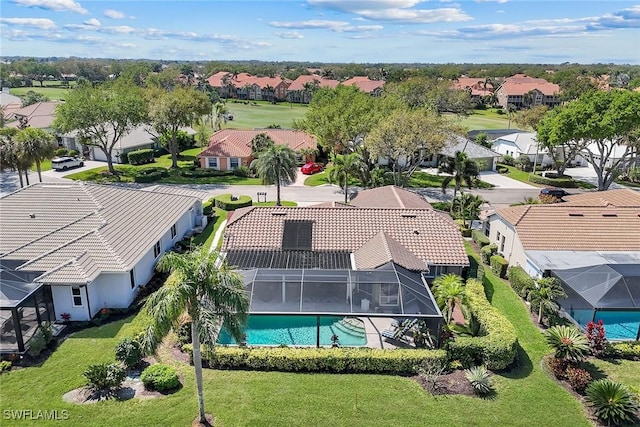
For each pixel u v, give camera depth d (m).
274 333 27.20
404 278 27.06
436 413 20.36
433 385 21.95
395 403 20.94
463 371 23.38
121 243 30.77
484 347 23.34
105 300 28.81
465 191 59.56
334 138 60.53
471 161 48.12
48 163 70.25
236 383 22.02
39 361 23.41
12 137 51.97
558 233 35.28
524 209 37.50
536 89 154.38
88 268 27.42
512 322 28.52
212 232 43.41
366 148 56.94
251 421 19.61
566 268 31.19
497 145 82.56
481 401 21.22
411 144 50.69
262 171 49.66
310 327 27.81
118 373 21.14
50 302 26.69
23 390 21.22
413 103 118.81
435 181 64.50
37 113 87.31
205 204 49.53
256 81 191.25
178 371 22.81
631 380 23.08
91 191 35.84
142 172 64.19
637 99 53.97
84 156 74.69
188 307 17.83
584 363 24.39
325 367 23.14
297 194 57.75
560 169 66.00
